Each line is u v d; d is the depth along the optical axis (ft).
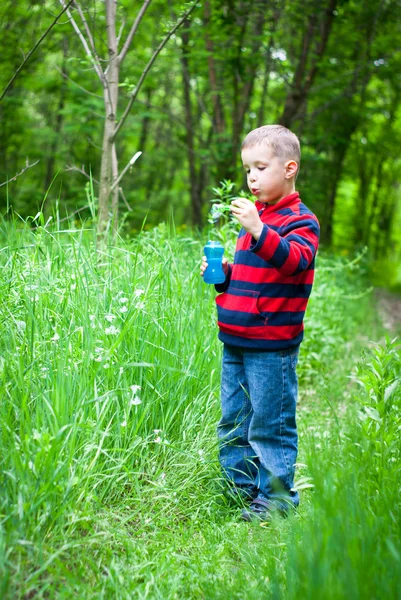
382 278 66.74
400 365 10.43
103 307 9.64
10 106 45.37
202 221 46.03
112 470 8.49
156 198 55.42
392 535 6.63
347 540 6.19
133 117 43.88
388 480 8.07
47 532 7.02
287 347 8.86
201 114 46.73
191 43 38.37
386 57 42.16
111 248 11.16
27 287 9.47
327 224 56.44
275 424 9.00
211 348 11.16
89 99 39.81
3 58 40.83
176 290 11.48
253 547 7.76
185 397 9.90
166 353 9.98
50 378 8.29
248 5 29.58
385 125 65.41
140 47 42.22
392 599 5.59
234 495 9.31
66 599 6.22
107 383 8.91
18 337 8.91
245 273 8.87
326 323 20.40
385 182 81.82
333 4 32.42
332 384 15.53
